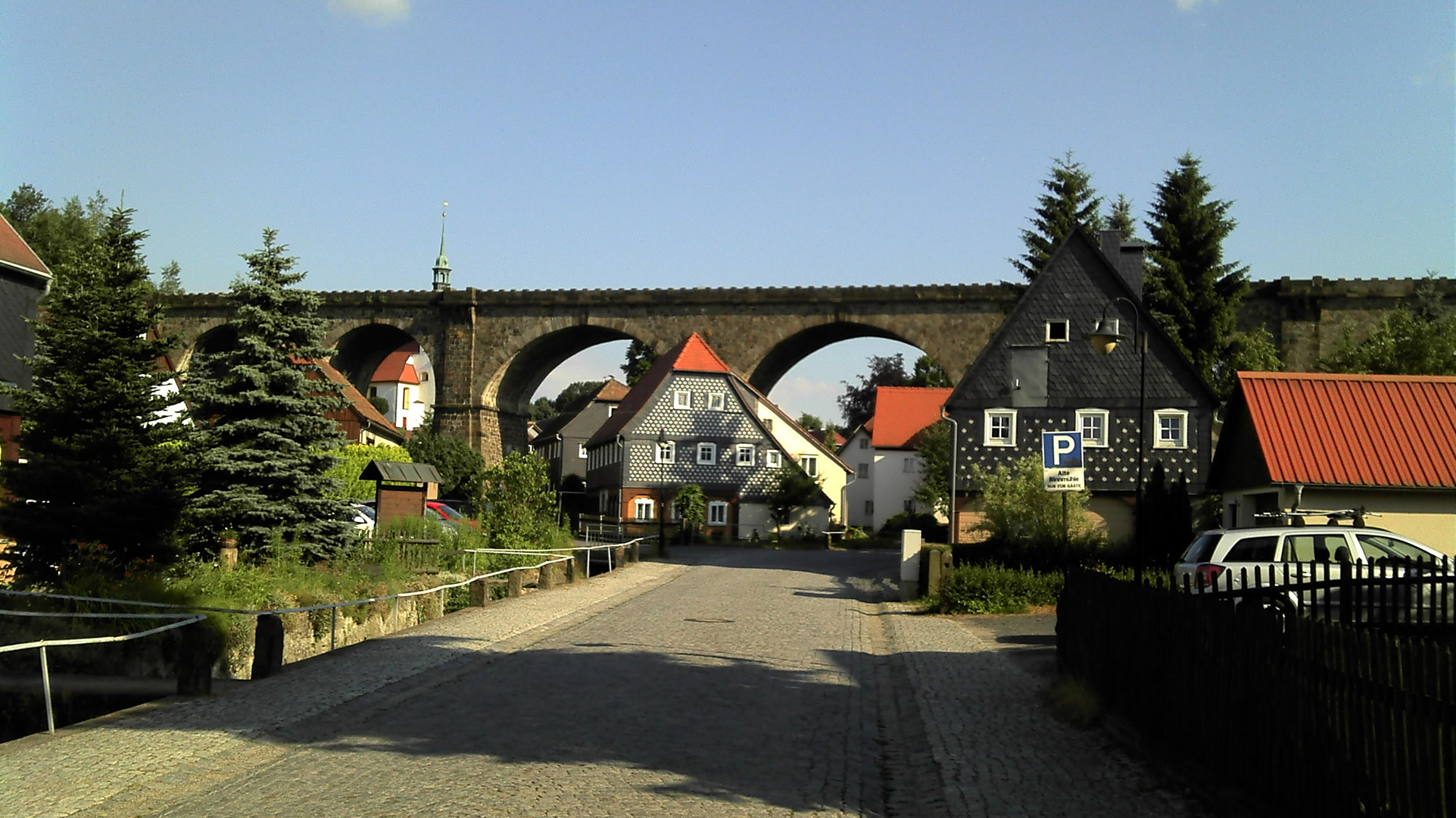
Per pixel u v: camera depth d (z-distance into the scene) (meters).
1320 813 6.81
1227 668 8.12
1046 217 64.75
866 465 81.06
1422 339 39.47
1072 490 24.77
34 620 15.27
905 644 17.69
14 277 28.77
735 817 7.59
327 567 21.30
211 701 11.34
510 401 71.50
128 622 15.25
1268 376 26.77
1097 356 36.75
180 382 22.02
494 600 22.75
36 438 18.86
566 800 7.83
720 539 61.25
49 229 67.38
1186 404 36.09
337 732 10.04
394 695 11.79
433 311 67.56
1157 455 36.06
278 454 21.50
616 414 70.75
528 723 10.43
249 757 9.05
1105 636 11.41
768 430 62.34
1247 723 7.79
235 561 19.06
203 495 21.06
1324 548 17.75
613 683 12.72
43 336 19.36
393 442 70.94
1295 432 25.25
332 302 68.44
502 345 66.81
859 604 24.88
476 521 29.97
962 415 37.41
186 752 9.14
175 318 70.19
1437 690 5.76
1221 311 52.41
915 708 12.16
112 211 19.55
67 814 7.43
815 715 11.41
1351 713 6.50
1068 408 36.75
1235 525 29.05
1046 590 22.91
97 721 10.38
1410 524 24.25
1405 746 5.99
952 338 62.00
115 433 18.70
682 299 64.88
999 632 19.31
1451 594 10.66
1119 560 25.41
